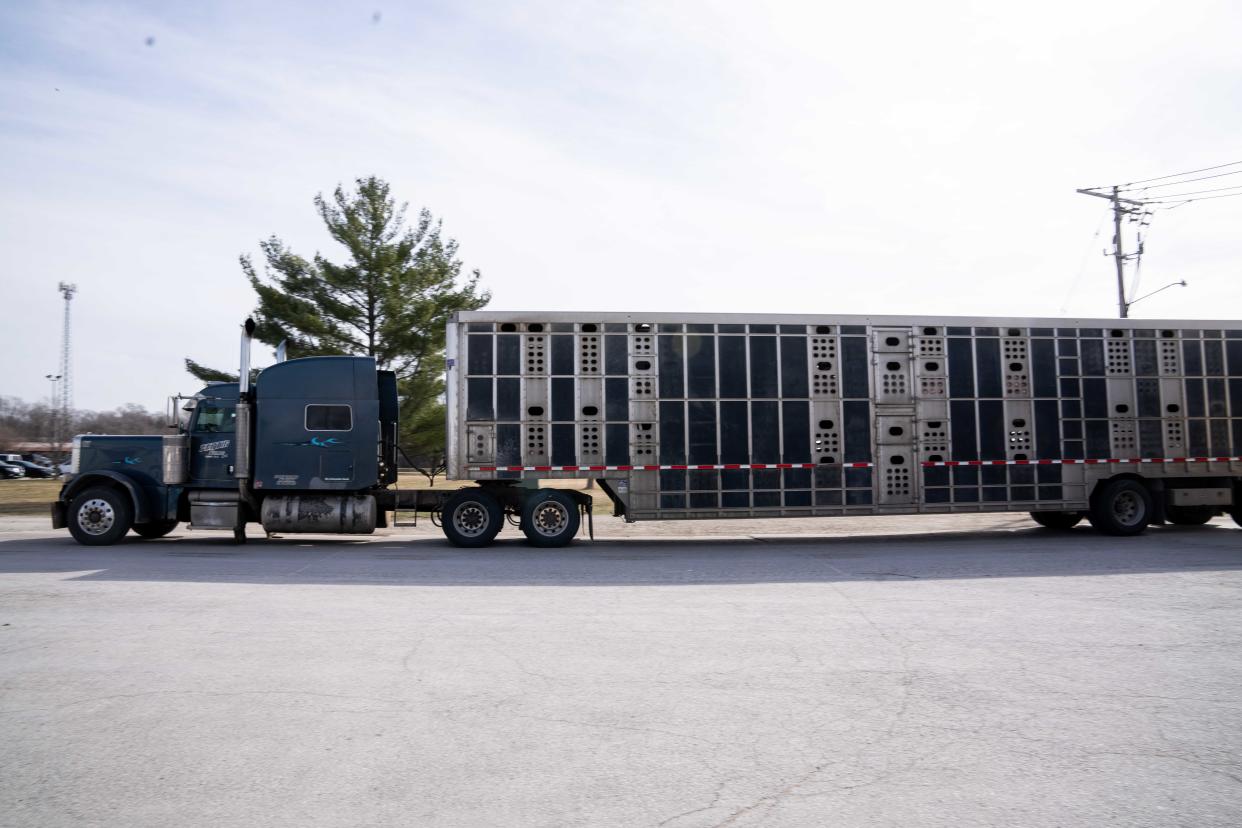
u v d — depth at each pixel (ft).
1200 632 24.27
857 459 49.65
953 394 50.75
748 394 49.14
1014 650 22.08
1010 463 50.93
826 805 12.47
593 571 37.52
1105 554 43.45
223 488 48.06
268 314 73.26
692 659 21.11
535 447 47.93
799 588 32.48
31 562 39.09
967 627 24.98
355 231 73.82
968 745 15.03
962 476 50.42
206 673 19.56
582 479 48.16
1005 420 51.11
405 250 77.10
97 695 17.81
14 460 178.60
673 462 48.44
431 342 75.15
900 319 50.65
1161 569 37.52
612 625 25.23
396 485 52.06
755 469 48.91
